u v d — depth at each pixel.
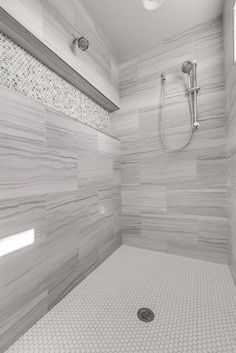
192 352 0.65
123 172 1.59
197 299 0.92
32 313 0.77
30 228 0.77
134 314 0.83
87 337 0.71
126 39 1.41
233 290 0.98
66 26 1.01
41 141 0.82
